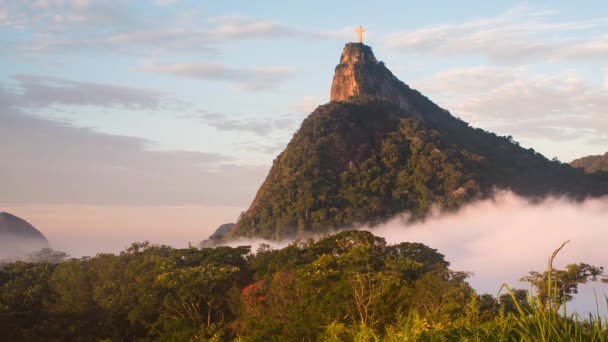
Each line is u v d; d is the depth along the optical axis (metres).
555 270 58.06
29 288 79.62
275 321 50.59
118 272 83.06
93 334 70.69
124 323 72.50
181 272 69.00
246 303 61.59
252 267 80.19
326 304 44.72
